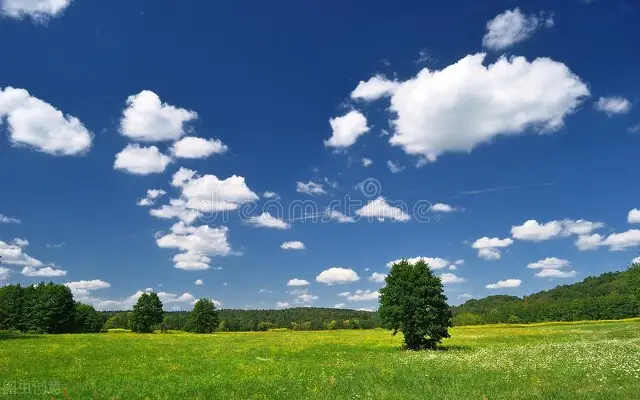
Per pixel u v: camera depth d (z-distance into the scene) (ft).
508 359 96.02
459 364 92.84
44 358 122.31
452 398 54.13
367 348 172.04
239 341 212.43
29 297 357.20
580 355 93.86
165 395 64.54
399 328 167.02
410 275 165.17
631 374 65.26
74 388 72.02
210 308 404.36
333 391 64.39
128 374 92.48
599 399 49.14
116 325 529.45
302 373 88.58
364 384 69.05
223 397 62.54
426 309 162.20
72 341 195.00
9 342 181.88
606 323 338.75
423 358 112.16
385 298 169.37
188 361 120.78
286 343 197.47
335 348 171.73
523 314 571.69
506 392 56.24
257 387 70.13
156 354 142.31
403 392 60.39
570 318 523.29
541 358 93.56
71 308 370.12
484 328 365.81
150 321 397.39
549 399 51.01
